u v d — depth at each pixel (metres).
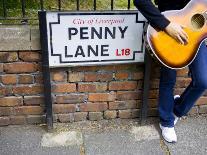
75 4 1.91
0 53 1.59
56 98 1.73
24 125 1.79
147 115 1.87
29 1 1.87
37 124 1.80
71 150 1.66
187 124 1.86
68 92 1.73
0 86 1.67
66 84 1.71
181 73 1.79
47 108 1.71
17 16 1.71
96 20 1.57
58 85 1.70
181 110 1.70
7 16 1.71
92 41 1.60
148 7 1.41
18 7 1.81
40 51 1.61
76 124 1.81
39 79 1.68
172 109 1.71
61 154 1.63
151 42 1.48
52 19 1.53
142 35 1.63
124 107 1.82
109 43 1.62
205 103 1.90
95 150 1.66
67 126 1.80
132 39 1.63
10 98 1.71
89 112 1.80
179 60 1.50
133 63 1.69
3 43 1.56
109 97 1.78
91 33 1.59
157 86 1.79
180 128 1.83
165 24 1.41
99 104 1.79
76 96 1.75
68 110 1.78
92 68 1.69
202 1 1.48
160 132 1.79
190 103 1.65
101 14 1.56
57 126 1.79
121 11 1.57
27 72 1.65
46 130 1.77
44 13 1.50
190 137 1.77
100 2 1.96
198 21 1.49
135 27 1.61
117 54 1.65
